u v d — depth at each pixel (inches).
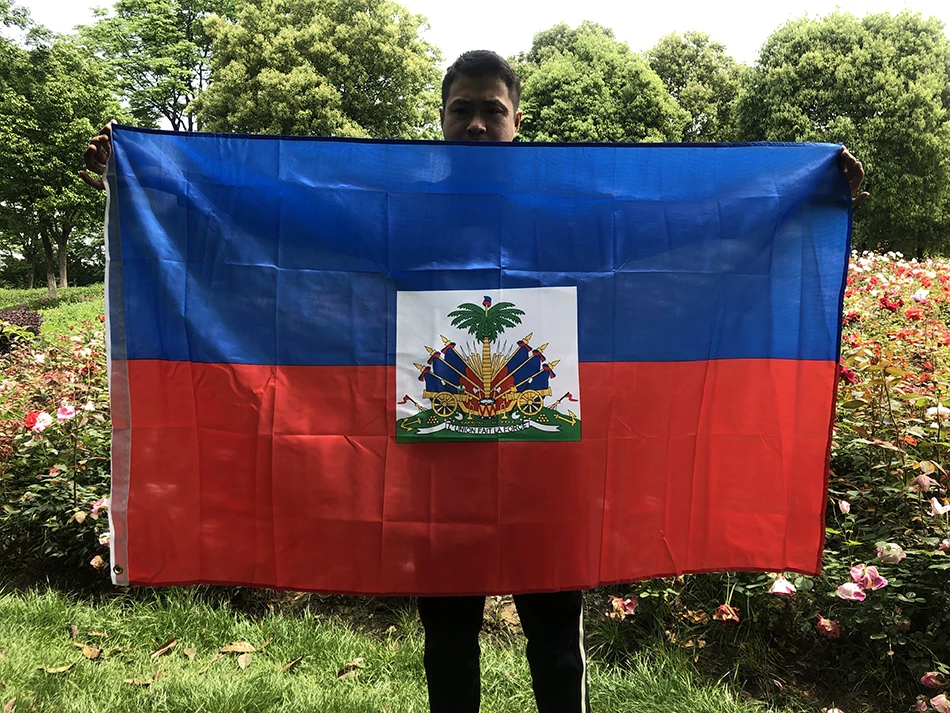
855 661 93.7
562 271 71.9
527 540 70.1
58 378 171.9
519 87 79.3
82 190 805.9
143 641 107.5
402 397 70.8
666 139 937.5
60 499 134.0
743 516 75.1
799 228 75.3
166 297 70.6
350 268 71.4
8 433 149.9
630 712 87.0
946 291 224.5
